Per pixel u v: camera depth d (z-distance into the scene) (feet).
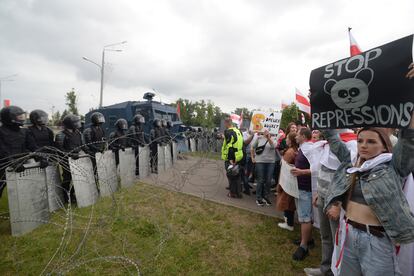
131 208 16.29
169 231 12.96
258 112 18.54
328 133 7.39
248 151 24.16
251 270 10.35
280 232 13.92
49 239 11.98
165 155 29.99
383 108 5.80
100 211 15.49
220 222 15.02
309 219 11.19
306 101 14.56
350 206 6.32
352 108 6.41
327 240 9.51
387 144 5.98
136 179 24.97
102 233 12.69
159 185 22.91
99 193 18.22
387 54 5.73
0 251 10.95
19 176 12.48
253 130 18.52
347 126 6.61
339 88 6.60
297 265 10.77
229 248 12.04
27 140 16.05
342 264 6.39
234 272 10.19
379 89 5.83
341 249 6.39
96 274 9.48
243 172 21.34
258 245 12.44
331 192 6.84
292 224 14.21
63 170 17.42
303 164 11.45
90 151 19.31
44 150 16.60
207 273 10.03
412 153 5.31
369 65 6.01
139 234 12.78
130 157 22.61
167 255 11.06
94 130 20.75
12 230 12.20
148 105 36.24
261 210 17.28
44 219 13.69
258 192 18.48
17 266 9.70
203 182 25.93
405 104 5.37
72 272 9.61
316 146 11.13
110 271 9.73
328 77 6.94
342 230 6.55
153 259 10.66
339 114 6.75
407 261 7.18
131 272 9.68
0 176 14.61
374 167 5.88
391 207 5.46
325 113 7.09
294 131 13.44
